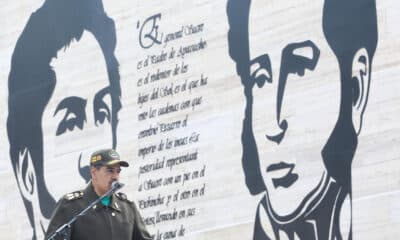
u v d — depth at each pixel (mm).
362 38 16297
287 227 16625
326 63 16672
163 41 19109
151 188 18656
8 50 21641
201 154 18047
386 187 15656
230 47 18062
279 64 17297
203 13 18594
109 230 10734
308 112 16734
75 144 20188
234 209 17391
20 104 21266
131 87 19438
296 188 16625
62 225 10648
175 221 18188
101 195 10797
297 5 17234
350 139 16156
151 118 18984
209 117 18109
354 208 15914
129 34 19703
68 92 20516
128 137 19281
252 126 17453
